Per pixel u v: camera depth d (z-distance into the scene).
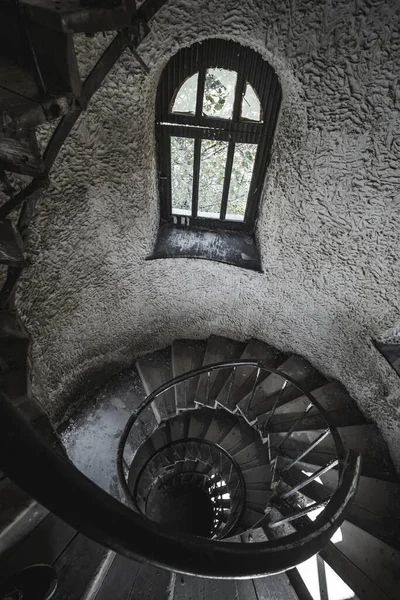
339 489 2.18
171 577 2.27
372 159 2.26
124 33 1.44
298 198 2.79
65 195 2.48
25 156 1.37
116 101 2.33
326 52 2.01
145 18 1.45
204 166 3.30
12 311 2.16
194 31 2.14
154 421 4.35
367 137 2.20
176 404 4.34
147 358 4.76
